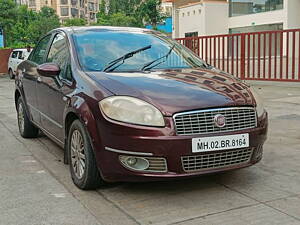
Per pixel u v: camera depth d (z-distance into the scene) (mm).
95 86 4301
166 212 3850
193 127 3904
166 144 3820
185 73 4824
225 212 3822
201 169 3980
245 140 4102
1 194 4375
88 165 4262
